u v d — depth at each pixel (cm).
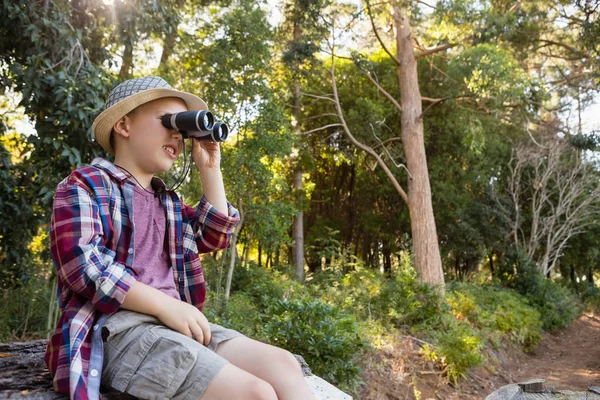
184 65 927
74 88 459
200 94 890
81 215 137
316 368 482
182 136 158
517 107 1418
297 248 1387
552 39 1555
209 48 901
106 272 133
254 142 865
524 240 1798
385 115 1559
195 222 175
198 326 141
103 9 576
